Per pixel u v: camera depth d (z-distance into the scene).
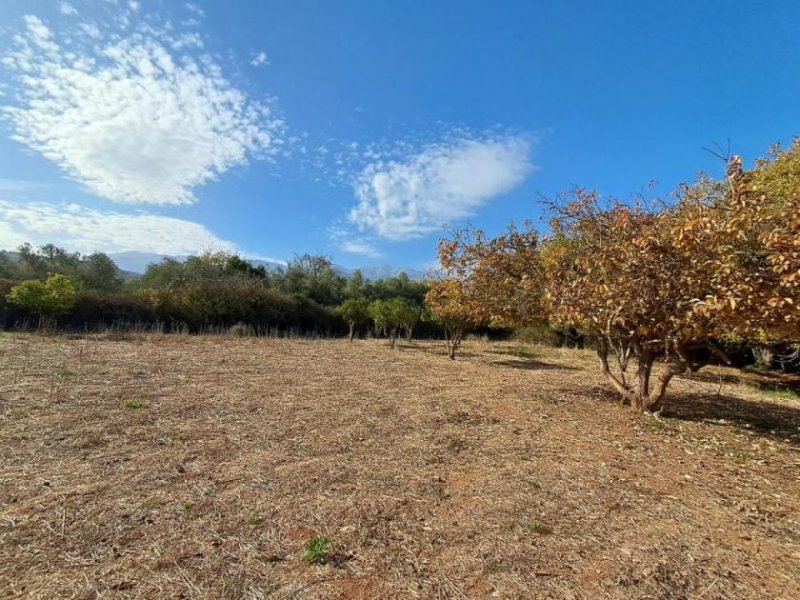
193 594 1.90
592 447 4.46
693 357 6.84
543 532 2.61
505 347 17.72
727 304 3.90
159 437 3.94
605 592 2.06
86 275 20.23
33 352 8.34
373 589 2.00
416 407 5.79
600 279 5.16
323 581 2.04
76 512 2.53
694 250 4.36
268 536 2.40
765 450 4.71
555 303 5.73
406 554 2.30
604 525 2.75
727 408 7.00
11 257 18.58
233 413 4.91
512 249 7.93
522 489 3.24
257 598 1.90
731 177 4.10
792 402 8.09
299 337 17.45
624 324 4.96
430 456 3.89
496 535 2.54
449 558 2.28
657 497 3.26
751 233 4.14
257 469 3.34
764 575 2.28
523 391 7.53
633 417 5.87
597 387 8.25
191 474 3.17
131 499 2.73
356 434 4.41
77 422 4.18
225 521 2.53
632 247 4.82
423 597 1.96
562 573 2.20
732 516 3.00
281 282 26.31
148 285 19.83
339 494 2.98
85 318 13.85
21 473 3.02
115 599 1.84
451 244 9.26
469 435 4.62
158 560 2.12
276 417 4.86
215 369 7.86
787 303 3.74
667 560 2.37
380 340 18.62
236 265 24.94
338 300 27.30
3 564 2.03
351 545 2.36
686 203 5.31
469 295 9.23
